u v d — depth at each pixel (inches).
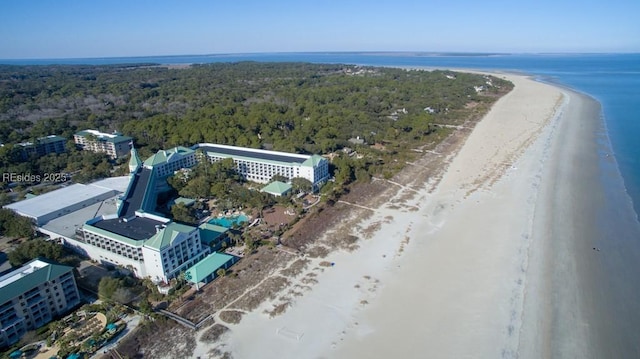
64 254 5369.1
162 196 7357.3
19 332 4062.5
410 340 3976.4
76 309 4530.0
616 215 6417.3
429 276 5002.5
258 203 6855.3
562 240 5703.7
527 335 3998.5
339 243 5826.8
